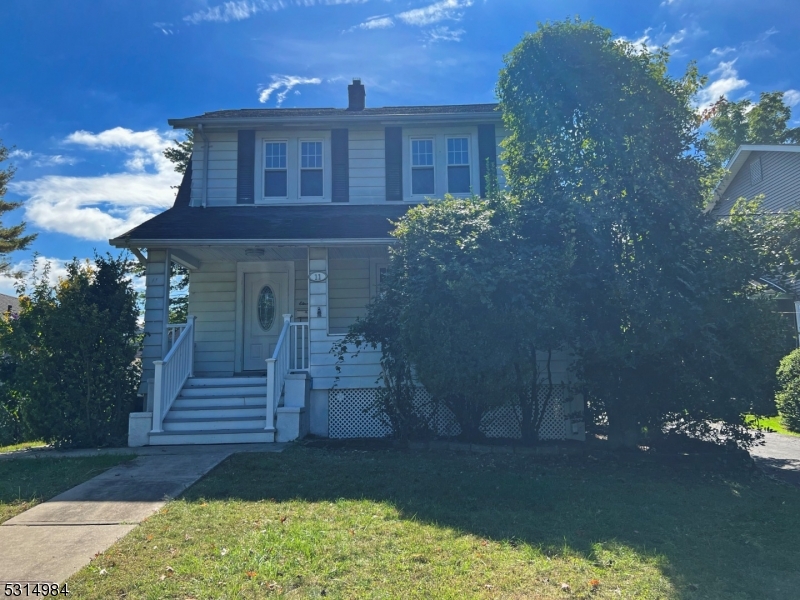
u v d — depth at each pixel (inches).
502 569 183.9
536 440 393.1
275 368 412.2
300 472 303.6
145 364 440.1
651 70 361.7
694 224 340.8
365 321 397.1
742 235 340.5
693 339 325.4
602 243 345.4
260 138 542.3
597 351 337.7
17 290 475.5
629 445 380.5
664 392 354.0
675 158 362.9
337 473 301.6
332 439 419.2
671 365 343.3
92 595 166.2
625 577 181.2
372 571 180.9
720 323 326.0
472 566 185.6
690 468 341.1
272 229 457.7
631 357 335.0
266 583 171.6
